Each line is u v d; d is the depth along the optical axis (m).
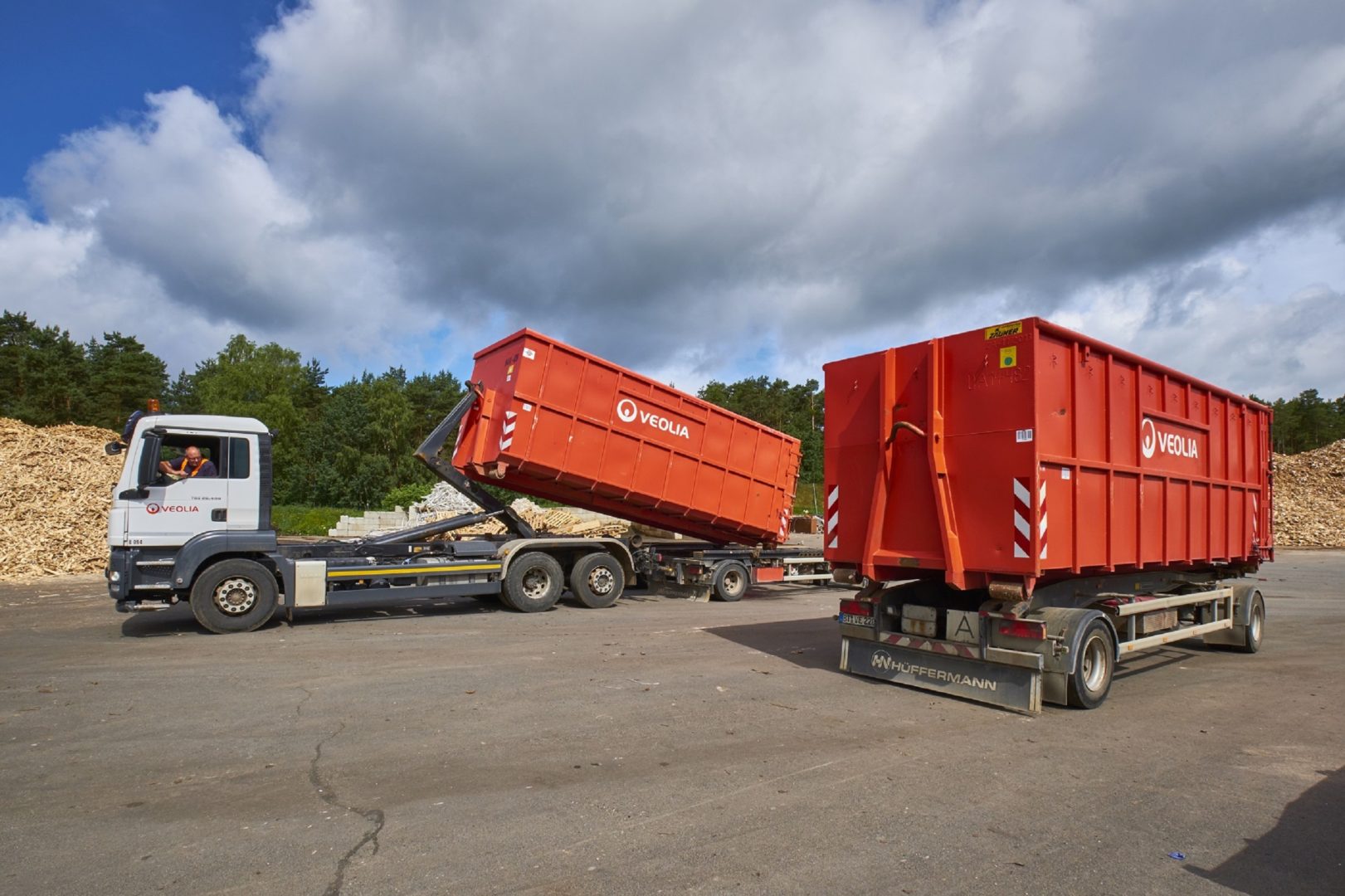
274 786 4.79
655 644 9.75
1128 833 4.32
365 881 3.60
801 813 4.48
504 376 12.67
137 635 10.12
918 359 7.43
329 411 53.81
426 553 12.17
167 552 10.04
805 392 82.56
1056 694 6.83
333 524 32.41
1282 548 31.36
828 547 8.23
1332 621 12.82
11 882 3.56
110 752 5.38
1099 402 7.34
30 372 55.12
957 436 7.06
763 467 15.30
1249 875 3.84
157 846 3.94
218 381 59.19
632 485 13.51
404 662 8.44
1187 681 8.30
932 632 7.37
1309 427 87.31
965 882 3.70
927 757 5.54
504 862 3.80
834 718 6.52
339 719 6.21
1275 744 6.00
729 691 7.33
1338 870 3.91
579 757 5.39
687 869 3.77
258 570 10.38
